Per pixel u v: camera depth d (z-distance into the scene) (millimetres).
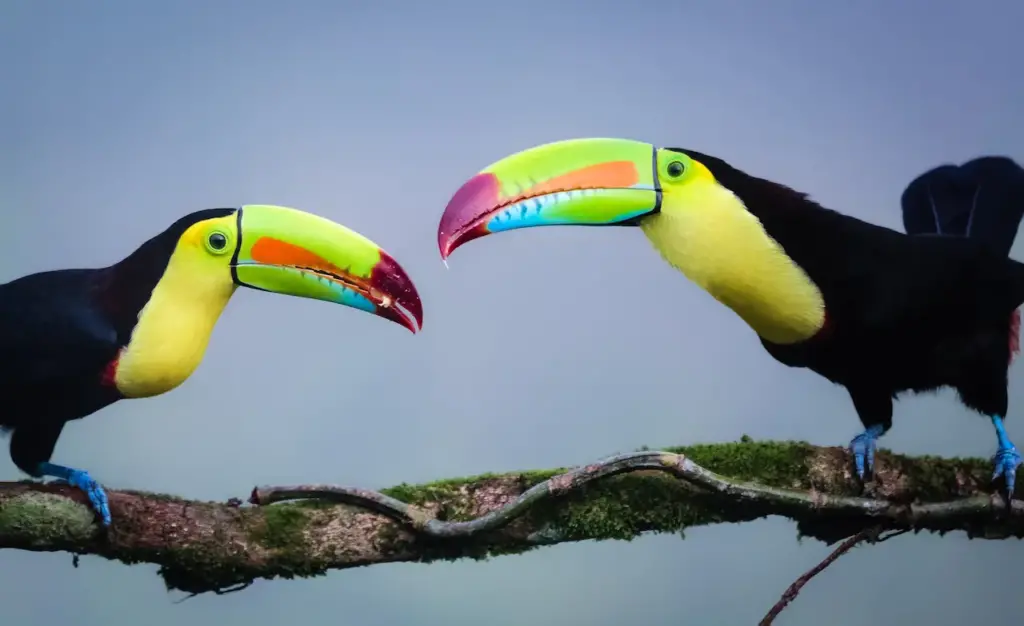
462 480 4078
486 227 4367
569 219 4375
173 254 4391
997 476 4152
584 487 3986
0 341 4266
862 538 4055
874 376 4648
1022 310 5035
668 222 4383
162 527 3850
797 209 4379
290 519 3924
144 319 4344
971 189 5387
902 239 4441
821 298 4414
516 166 4406
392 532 3932
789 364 4863
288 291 4480
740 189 4387
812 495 4023
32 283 4418
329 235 4469
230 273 4430
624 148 4430
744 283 4406
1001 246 5309
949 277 4348
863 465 4094
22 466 4449
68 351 4285
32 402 4355
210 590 3975
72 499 3811
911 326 4426
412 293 4520
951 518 4145
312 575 3961
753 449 4141
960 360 4496
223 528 3891
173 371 4414
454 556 3969
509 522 3904
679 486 4008
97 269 4535
